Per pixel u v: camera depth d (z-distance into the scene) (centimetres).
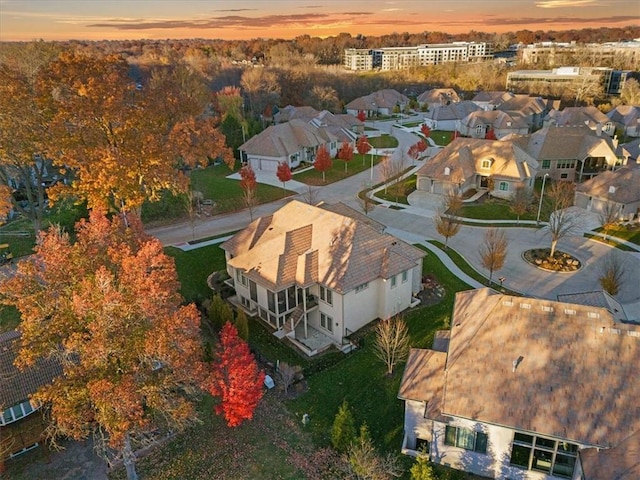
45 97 3744
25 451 2277
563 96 12188
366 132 10438
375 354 2992
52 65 3825
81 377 1895
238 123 7956
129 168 3712
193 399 2597
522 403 1931
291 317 3247
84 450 2294
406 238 4722
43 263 2028
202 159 4203
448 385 2050
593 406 1866
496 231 4884
